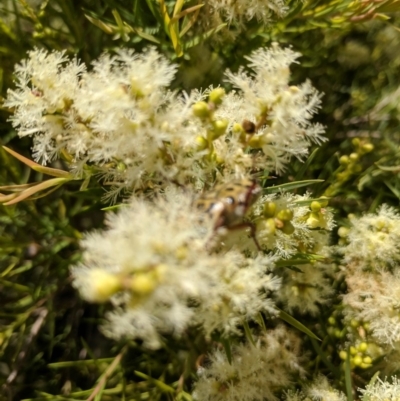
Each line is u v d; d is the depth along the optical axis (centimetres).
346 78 29
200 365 25
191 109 20
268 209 20
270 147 20
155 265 17
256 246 20
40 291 26
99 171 22
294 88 20
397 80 29
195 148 20
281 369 25
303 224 22
